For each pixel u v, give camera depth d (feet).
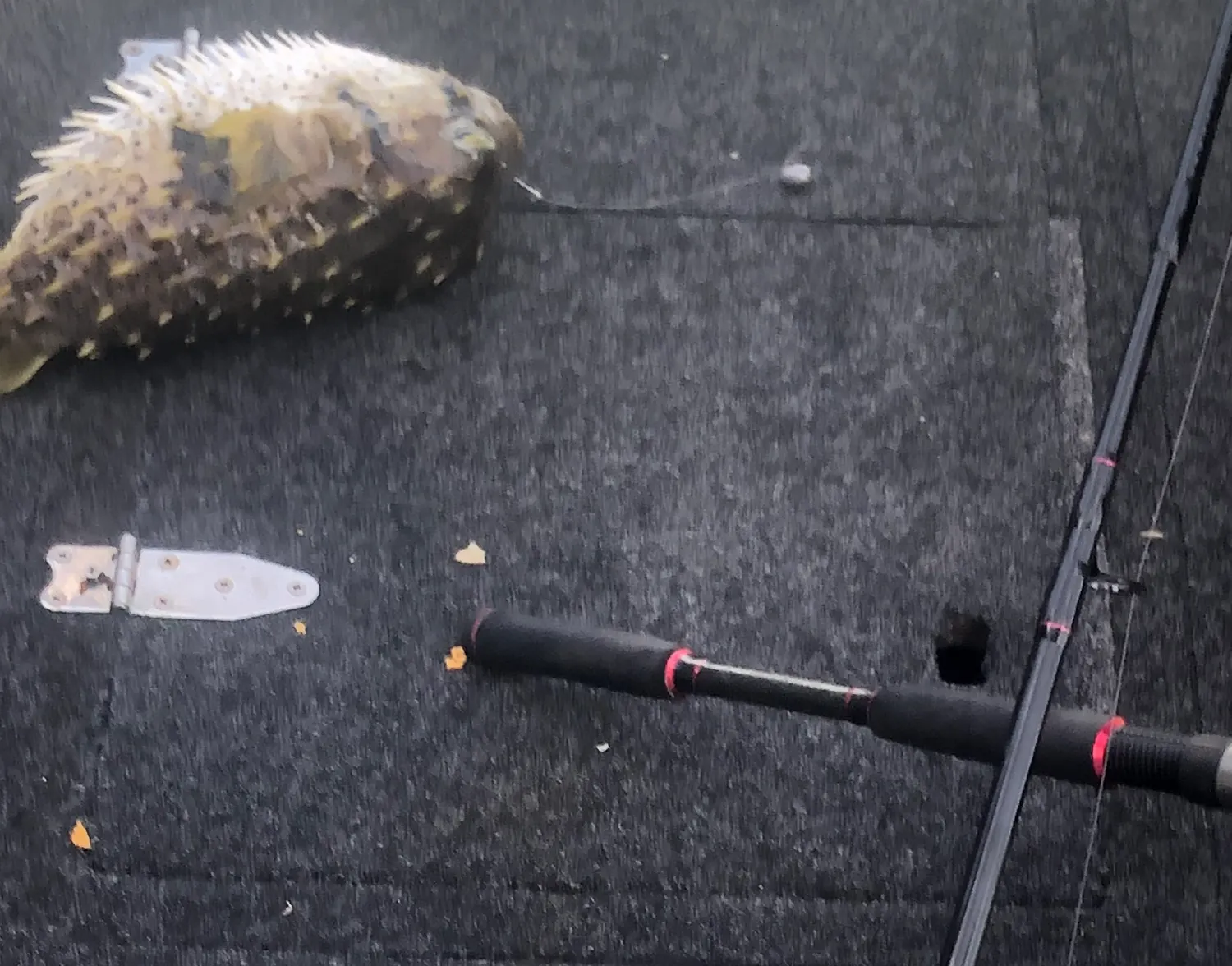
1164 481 2.97
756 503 2.91
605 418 2.96
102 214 2.77
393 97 2.85
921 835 2.72
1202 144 2.44
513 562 2.86
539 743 2.76
